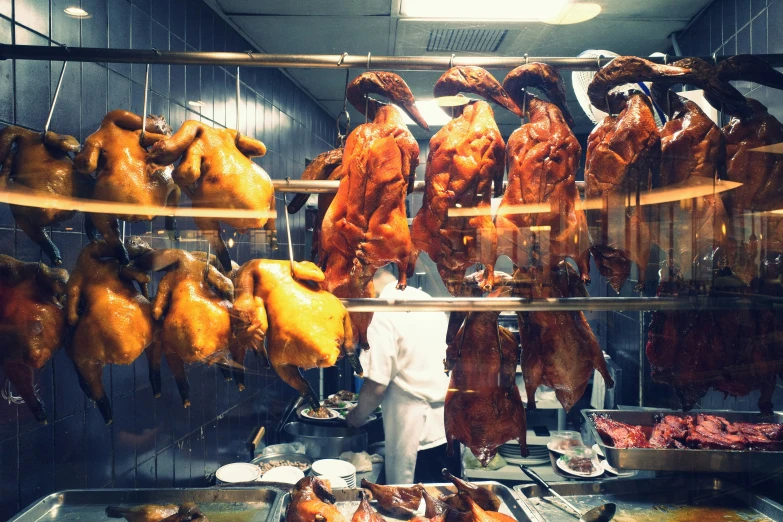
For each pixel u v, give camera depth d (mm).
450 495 2170
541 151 1933
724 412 2750
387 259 1964
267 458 3111
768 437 2469
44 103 1934
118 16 2293
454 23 2271
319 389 3980
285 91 3088
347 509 2256
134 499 2150
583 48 2508
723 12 2246
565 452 2797
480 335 2188
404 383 3064
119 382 2359
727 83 1949
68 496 2053
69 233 2076
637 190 1925
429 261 2932
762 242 2014
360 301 1960
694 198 1953
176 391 2707
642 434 2650
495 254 1960
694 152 1958
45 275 1776
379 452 3479
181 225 2057
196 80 2822
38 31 1920
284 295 1806
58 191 1699
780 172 2002
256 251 2717
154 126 1823
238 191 1748
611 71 1915
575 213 1946
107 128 1776
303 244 3289
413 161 1970
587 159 2012
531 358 2168
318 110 3490
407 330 3039
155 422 2576
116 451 2340
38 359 1697
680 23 2336
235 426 3148
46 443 1994
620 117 1956
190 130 1768
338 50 2531
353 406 3543
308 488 2031
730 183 2023
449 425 2242
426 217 1997
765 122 2025
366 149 1921
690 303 2020
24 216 1727
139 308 1764
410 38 2424
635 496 2414
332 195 2285
